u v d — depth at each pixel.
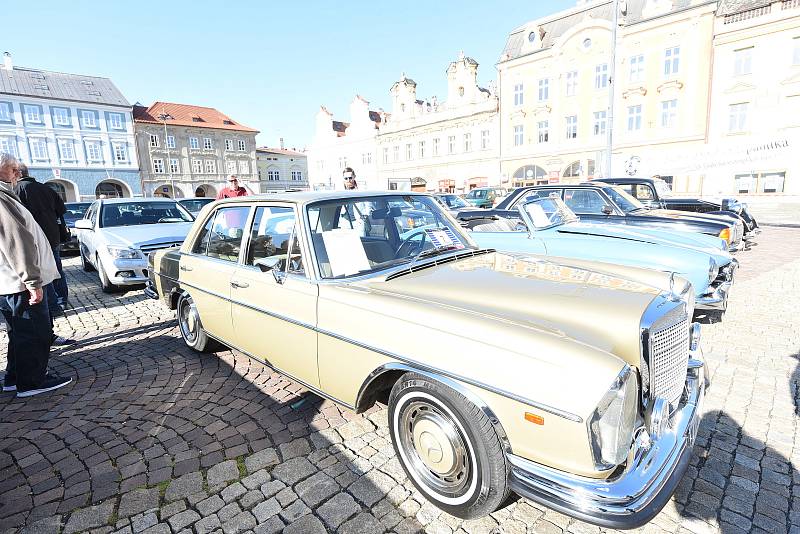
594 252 5.05
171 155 50.44
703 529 2.12
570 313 2.09
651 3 27.39
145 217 8.07
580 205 7.20
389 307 2.31
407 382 2.21
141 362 4.21
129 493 2.43
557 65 30.75
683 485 2.42
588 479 1.71
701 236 5.32
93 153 44.25
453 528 2.14
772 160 24.47
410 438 2.33
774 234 13.44
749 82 24.53
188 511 2.29
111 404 3.41
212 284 3.61
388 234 3.19
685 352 2.28
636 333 1.91
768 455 2.65
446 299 2.32
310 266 2.73
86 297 6.93
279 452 2.76
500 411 1.88
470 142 36.91
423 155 41.06
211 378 3.81
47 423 3.16
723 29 24.88
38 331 3.54
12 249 3.22
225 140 54.75
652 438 1.90
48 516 2.28
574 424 1.69
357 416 3.16
